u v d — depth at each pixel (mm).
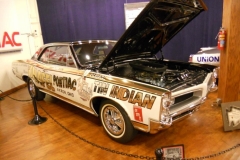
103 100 2459
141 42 2898
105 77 2377
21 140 2682
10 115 3572
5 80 4992
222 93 3303
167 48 5312
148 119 1960
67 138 2666
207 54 4203
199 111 3289
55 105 3928
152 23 2494
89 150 2369
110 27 5727
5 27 4918
